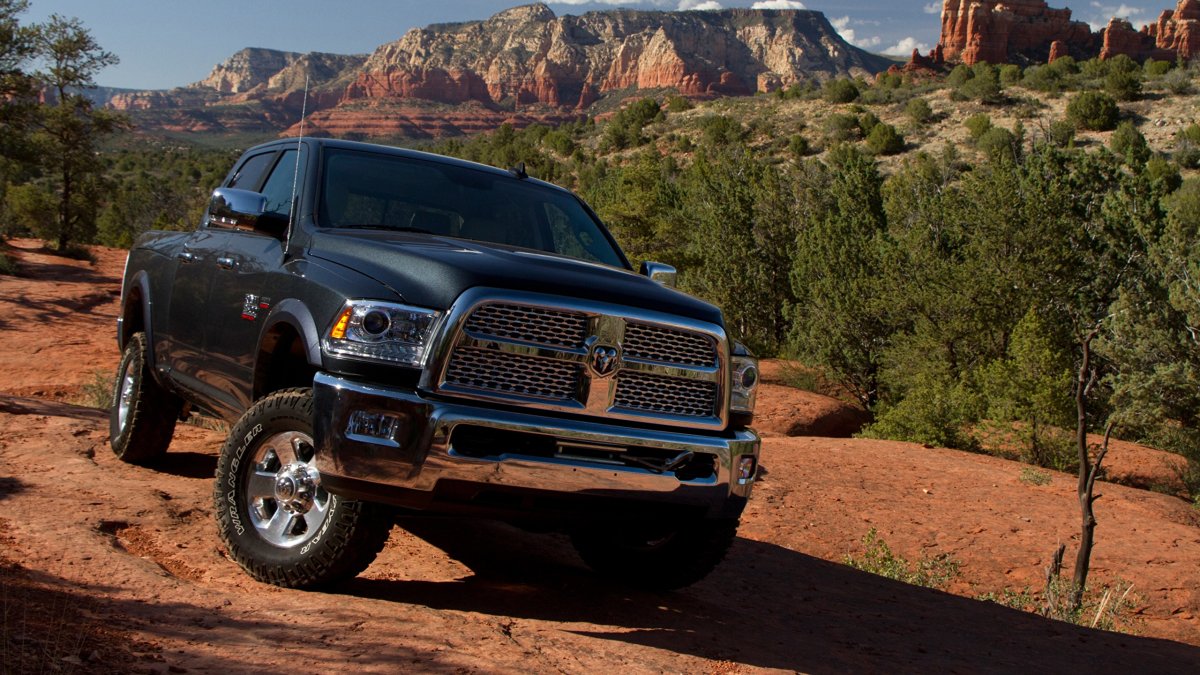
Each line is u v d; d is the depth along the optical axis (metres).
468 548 5.62
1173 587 14.36
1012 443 23.14
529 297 4.08
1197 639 13.09
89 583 3.96
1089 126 104.62
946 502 17.02
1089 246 32.66
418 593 4.53
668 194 52.78
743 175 53.69
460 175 5.70
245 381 4.85
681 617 4.90
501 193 5.71
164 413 6.55
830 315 34.62
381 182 5.32
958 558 14.30
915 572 12.76
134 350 6.59
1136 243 32.47
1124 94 109.81
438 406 3.90
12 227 52.34
